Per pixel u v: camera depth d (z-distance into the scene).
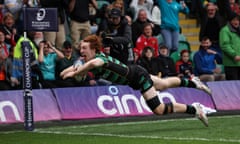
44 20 34.56
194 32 62.31
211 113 42.53
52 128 35.31
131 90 41.50
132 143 28.25
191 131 32.47
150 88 31.86
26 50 34.56
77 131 33.56
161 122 36.97
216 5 55.00
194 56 49.12
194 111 32.72
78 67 30.03
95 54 30.64
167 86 33.06
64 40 46.47
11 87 40.84
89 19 49.91
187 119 38.47
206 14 53.44
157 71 45.38
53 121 38.81
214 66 49.22
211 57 48.75
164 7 51.66
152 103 31.81
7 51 41.62
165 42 51.72
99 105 40.38
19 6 46.31
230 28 47.28
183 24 63.12
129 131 33.09
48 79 42.06
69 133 32.62
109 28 43.31
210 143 27.84
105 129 34.19
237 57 46.69
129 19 47.50
